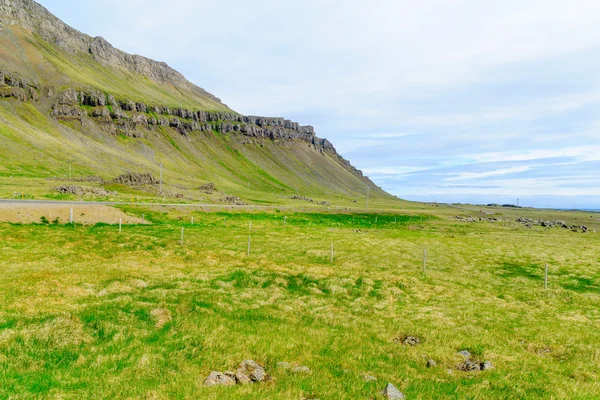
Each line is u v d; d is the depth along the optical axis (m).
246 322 18.52
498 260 45.03
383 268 37.72
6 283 20.67
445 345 17.34
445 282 31.19
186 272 29.25
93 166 186.12
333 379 12.95
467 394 12.19
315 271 31.50
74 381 10.87
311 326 19.23
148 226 60.56
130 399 10.17
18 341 12.63
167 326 16.06
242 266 33.34
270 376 12.90
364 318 21.42
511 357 16.11
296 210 130.12
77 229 48.78
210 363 13.30
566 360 16.44
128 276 25.59
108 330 14.67
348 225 99.38
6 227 43.53
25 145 179.38
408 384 12.95
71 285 21.52
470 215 188.38
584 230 111.31
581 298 28.44
